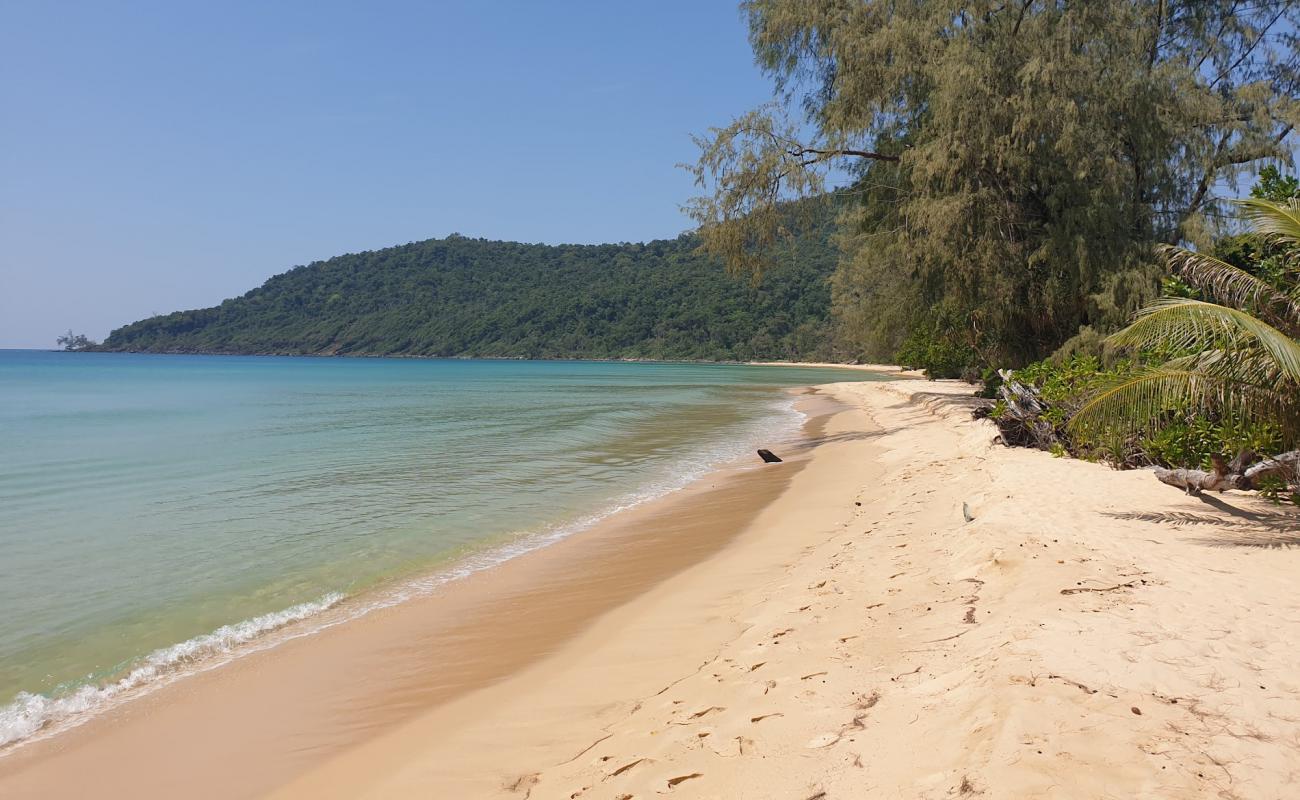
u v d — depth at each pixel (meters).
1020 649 4.26
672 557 8.88
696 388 56.50
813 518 10.36
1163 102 18.20
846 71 20.05
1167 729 3.30
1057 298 18.97
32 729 5.07
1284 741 3.19
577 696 5.07
